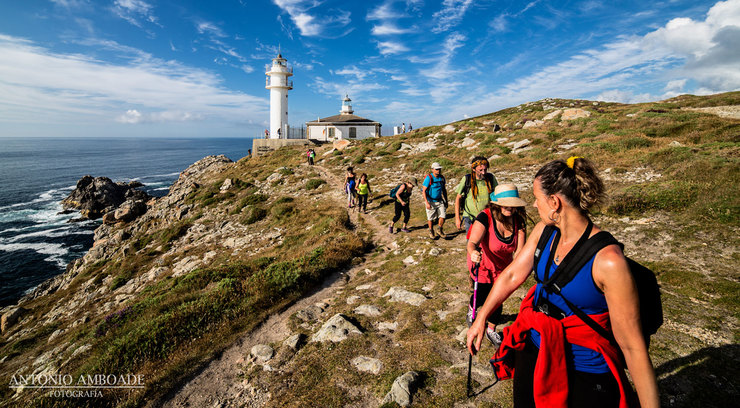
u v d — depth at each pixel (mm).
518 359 1731
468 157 21047
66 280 21312
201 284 9273
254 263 10008
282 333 5379
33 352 10852
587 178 1415
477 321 1963
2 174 95875
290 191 23297
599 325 1427
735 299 4156
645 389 1288
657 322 1316
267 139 51500
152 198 47188
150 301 8727
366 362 4020
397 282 6586
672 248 5883
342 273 8000
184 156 188125
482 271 3730
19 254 29953
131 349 5207
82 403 4281
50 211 46750
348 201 16375
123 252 21609
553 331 1500
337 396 3529
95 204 44281
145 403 4117
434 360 3807
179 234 20703
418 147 28500
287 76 58938
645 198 7637
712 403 2631
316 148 45094
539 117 30766
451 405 3082
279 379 4047
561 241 1547
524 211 3553
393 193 10195
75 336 9820
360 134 54688
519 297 4891
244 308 6320
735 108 23469
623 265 1263
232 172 40719
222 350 5070
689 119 19422
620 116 26438
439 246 8289
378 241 10250
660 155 11625
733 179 7645
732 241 5590
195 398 4051
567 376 1476
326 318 5637
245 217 19688
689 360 3170
